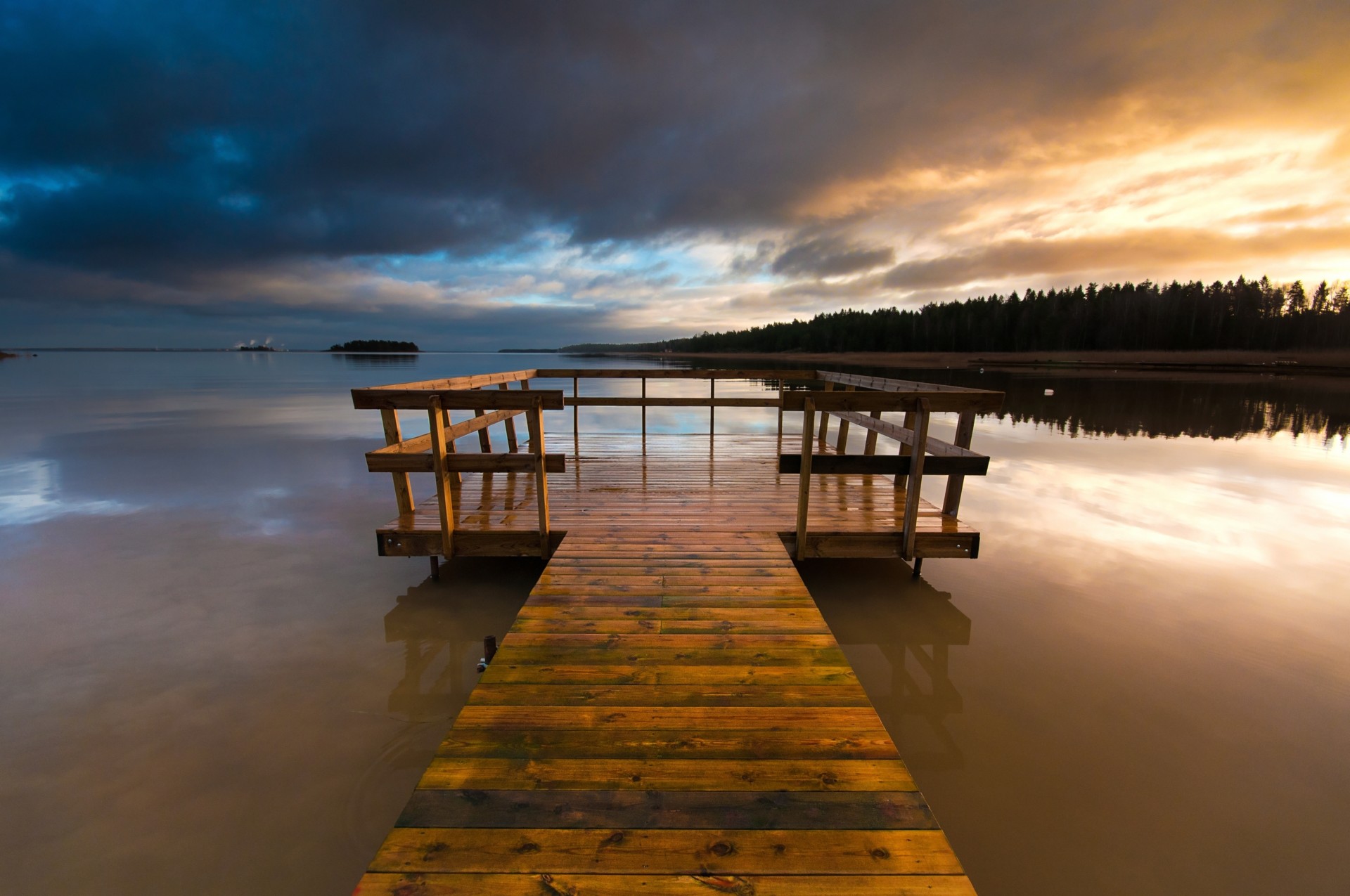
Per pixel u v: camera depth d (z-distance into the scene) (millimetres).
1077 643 3842
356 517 6500
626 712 2275
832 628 4027
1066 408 17688
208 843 2244
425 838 1661
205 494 7457
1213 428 13430
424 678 3367
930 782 2598
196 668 3469
